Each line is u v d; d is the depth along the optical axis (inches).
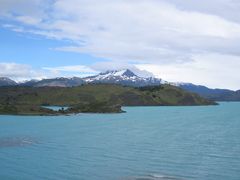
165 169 2094.0
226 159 2433.6
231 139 3725.4
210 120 7106.3
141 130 4862.2
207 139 3730.3
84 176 1921.8
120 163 2276.1
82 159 2425.0
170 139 3725.4
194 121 6815.9
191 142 3452.3
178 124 6063.0
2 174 1958.7
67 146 3090.6
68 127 5177.2
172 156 2561.5
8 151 2746.1
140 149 2938.0
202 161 2362.2
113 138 3809.1
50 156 2534.5
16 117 7253.9
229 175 1947.6
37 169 2086.6
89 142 3412.9
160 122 6481.3
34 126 5216.5
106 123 6082.7
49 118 7116.1
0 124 5521.7
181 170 2069.4
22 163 2261.3
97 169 2091.5
